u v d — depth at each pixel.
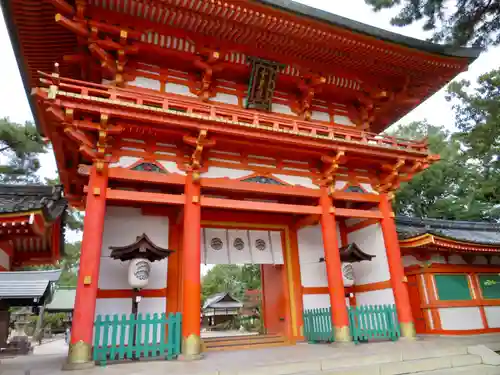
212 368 7.90
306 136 11.50
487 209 27.89
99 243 9.26
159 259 10.88
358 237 14.99
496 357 9.29
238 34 11.61
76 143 10.07
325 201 12.72
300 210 12.20
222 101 12.79
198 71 12.48
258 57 12.48
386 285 13.31
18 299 12.43
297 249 14.66
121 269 11.49
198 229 10.44
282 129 11.22
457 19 13.80
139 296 10.50
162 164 10.79
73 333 8.35
